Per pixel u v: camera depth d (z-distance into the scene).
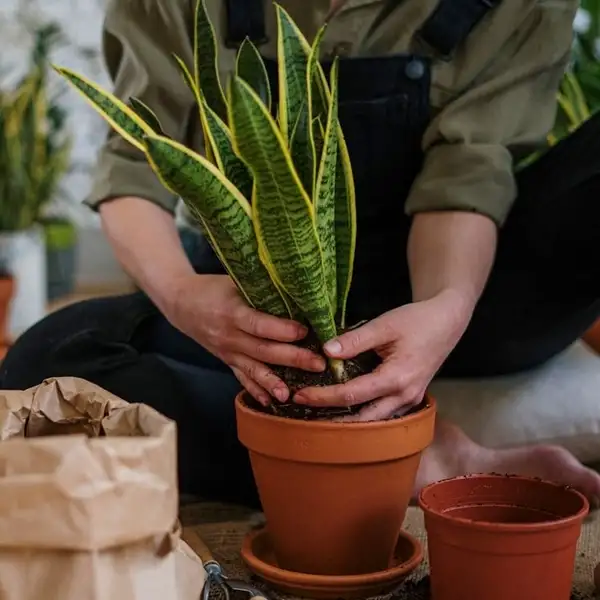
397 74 1.40
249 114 0.97
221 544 1.26
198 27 1.14
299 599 1.13
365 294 1.46
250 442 1.12
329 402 1.09
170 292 1.23
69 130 3.04
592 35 2.05
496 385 1.48
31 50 2.90
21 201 2.54
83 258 3.15
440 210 1.30
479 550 1.02
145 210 1.38
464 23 1.38
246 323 1.11
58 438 0.89
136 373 1.37
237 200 1.04
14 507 0.88
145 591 0.90
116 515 0.89
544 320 1.42
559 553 1.03
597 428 1.44
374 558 1.12
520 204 1.38
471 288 1.22
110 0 1.47
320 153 1.11
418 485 1.35
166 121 1.44
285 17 1.14
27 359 1.41
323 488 1.09
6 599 0.88
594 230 1.32
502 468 1.34
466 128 1.35
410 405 1.13
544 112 1.41
